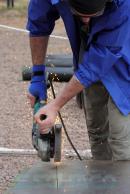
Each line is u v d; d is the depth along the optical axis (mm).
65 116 16828
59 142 8070
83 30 8398
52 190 6867
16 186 7055
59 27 35781
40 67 9297
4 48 29266
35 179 7258
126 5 7906
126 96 8672
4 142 14609
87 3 7473
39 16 9016
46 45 9375
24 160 13258
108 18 7898
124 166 7699
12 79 22156
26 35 33344
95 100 9945
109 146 9906
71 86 8016
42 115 7988
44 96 9055
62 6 8273
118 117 8867
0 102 18797
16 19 39500
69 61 15109
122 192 6742
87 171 7480
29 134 15312
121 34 8023
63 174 7410
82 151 13609
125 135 9000
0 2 47000
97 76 8000
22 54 27609
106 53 7934
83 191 6801
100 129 10359
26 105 18312
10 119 16812
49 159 8211
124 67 8484
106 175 7297
